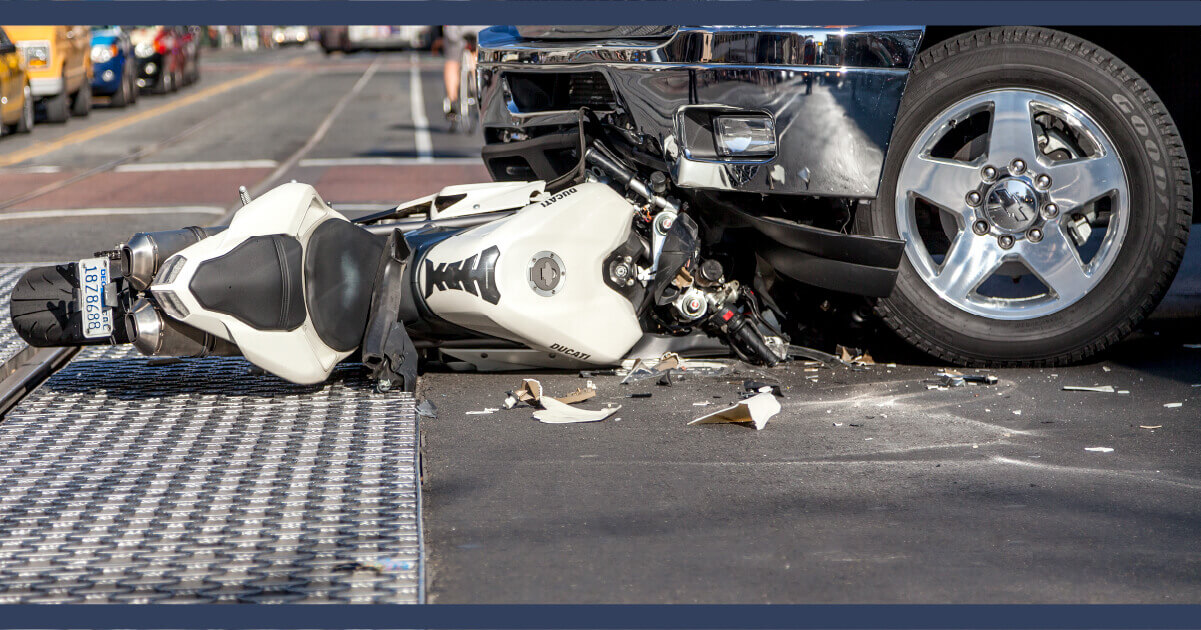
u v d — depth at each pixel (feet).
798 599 14.73
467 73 105.09
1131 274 26.14
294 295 22.44
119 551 15.94
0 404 23.59
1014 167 25.84
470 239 24.84
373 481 18.70
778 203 26.35
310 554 15.76
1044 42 25.55
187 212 55.77
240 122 116.47
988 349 26.37
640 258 26.25
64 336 23.16
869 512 17.65
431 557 16.06
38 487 18.58
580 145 26.48
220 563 15.51
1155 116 25.70
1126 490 18.53
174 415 22.74
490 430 22.21
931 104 25.70
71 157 84.12
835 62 24.75
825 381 25.70
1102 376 26.04
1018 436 21.53
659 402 24.03
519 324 24.68
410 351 24.12
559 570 15.60
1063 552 16.12
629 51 25.31
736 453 20.61
